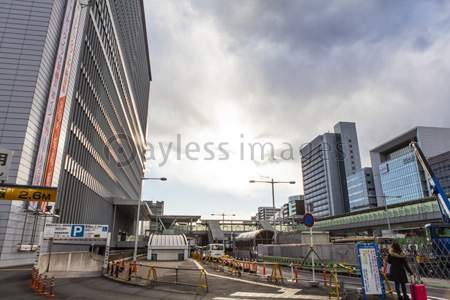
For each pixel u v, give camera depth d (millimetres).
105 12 49812
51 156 28734
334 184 180000
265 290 13008
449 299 11039
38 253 17328
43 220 27844
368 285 10070
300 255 25781
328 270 21641
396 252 9930
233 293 12406
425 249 20359
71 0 32562
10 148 24406
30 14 28109
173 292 12867
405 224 56281
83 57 38875
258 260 36281
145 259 44875
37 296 11703
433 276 18500
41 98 27281
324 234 32188
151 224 126938
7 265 22859
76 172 37156
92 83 43094
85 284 15555
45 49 27703
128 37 75938
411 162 126562
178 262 37375
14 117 25188
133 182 90625
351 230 70938
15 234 23875
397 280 9711
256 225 102125
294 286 14039
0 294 11984
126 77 73625
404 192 128750
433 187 21844
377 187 149625
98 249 47844
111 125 57500
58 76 29844
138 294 12391
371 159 156000
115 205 59812
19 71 26312
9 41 26984
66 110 32531
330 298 10492
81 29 36469
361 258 10312
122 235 73000
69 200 34875
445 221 21438
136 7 90875
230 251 52281
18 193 19078
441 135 132500
